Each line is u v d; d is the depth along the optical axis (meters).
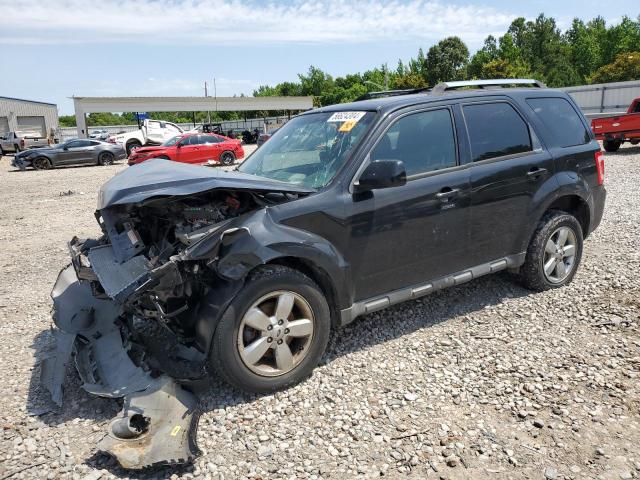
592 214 5.17
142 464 2.69
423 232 4.03
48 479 2.76
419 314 4.63
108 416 3.31
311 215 3.53
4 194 14.93
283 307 3.42
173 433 2.89
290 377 3.51
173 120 95.75
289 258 3.56
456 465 2.75
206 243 3.18
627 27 79.19
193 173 3.64
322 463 2.81
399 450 2.89
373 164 3.55
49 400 3.53
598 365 3.64
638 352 3.79
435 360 3.84
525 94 4.88
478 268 4.45
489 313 4.58
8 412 3.40
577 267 5.18
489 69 65.44
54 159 24.22
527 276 4.87
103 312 3.98
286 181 4.02
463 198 4.18
